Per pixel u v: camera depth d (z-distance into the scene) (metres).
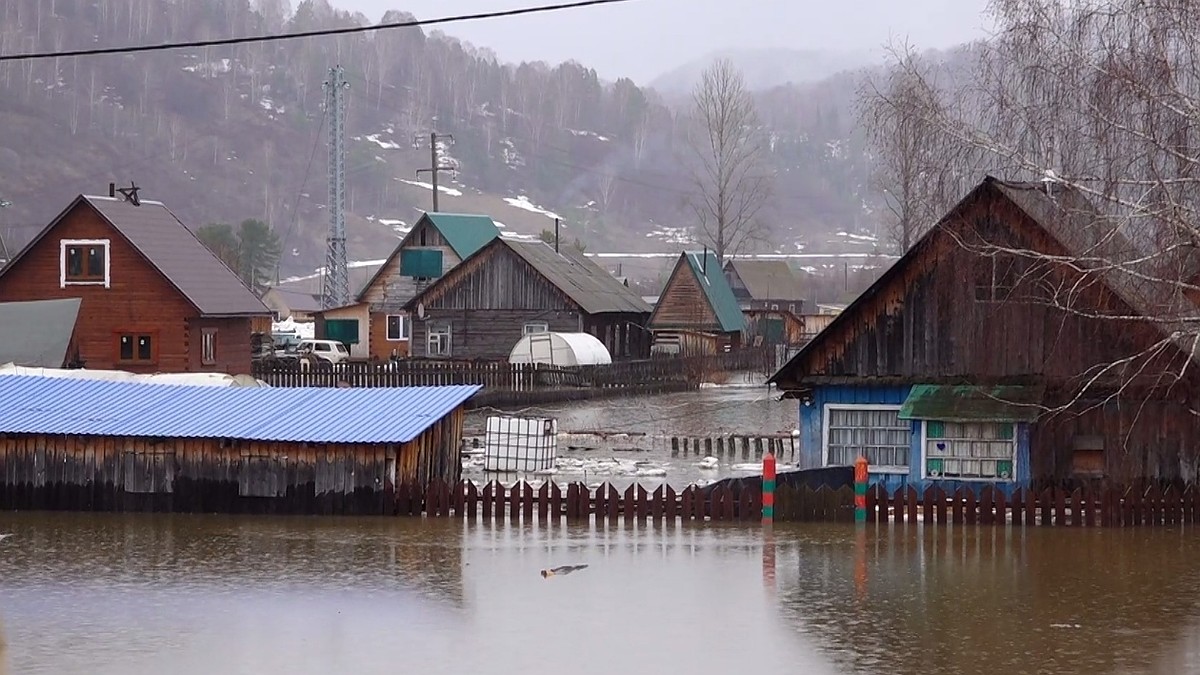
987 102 54.38
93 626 40.91
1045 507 58.88
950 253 61.88
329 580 47.84
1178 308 49.59
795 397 67.69
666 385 138.88
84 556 51.91
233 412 63.34
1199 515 59.28
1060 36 51.03
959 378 63.25
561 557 52.19
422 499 60.94
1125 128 48.59
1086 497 58.75
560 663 36.91
